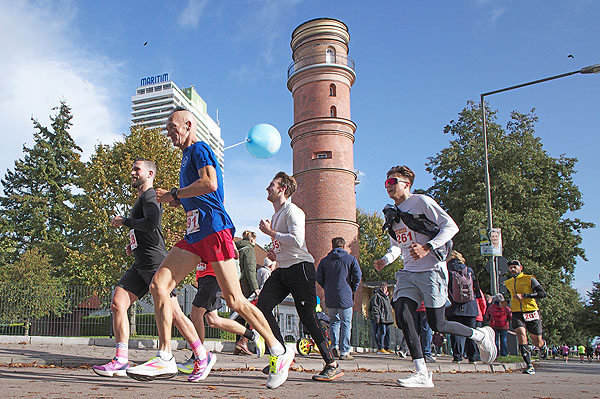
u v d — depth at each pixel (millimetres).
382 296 14469
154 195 5566
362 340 18469
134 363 6863
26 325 14281
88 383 4680
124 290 5469
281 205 6086
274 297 5812
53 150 46406
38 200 43500
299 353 10969
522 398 4395
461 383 6215
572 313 38125
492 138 37469
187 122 4777
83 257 29688
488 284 33656
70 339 12703
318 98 35562
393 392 4719
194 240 4453
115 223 5496
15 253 41781
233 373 6332
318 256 33156
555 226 34156
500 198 35312
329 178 34125
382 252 54375
